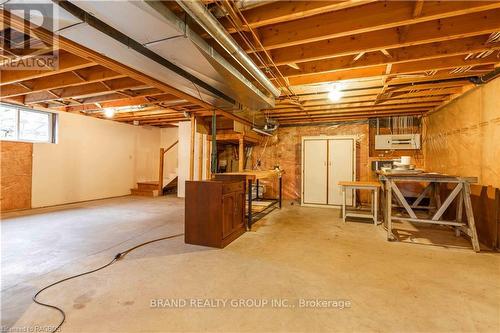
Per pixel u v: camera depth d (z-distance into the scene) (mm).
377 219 4352
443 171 4652
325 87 3867
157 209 5492
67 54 3031
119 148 7543
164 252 2889
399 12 2051
